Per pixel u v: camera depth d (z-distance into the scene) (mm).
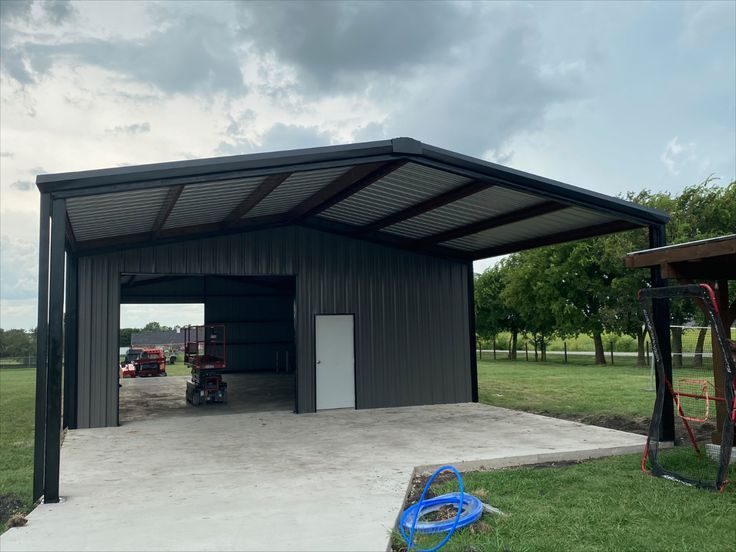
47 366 6336
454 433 9500
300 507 5441
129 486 6379
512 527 4758
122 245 11422
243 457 7914
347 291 13172
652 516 5051
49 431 5883
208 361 14648
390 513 5203
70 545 4496
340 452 8102
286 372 25078
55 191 6129
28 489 6875
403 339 13531
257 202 10133
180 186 7312
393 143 7727
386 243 13531
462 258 14195
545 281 28312
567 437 8891
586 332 28203
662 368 6898
